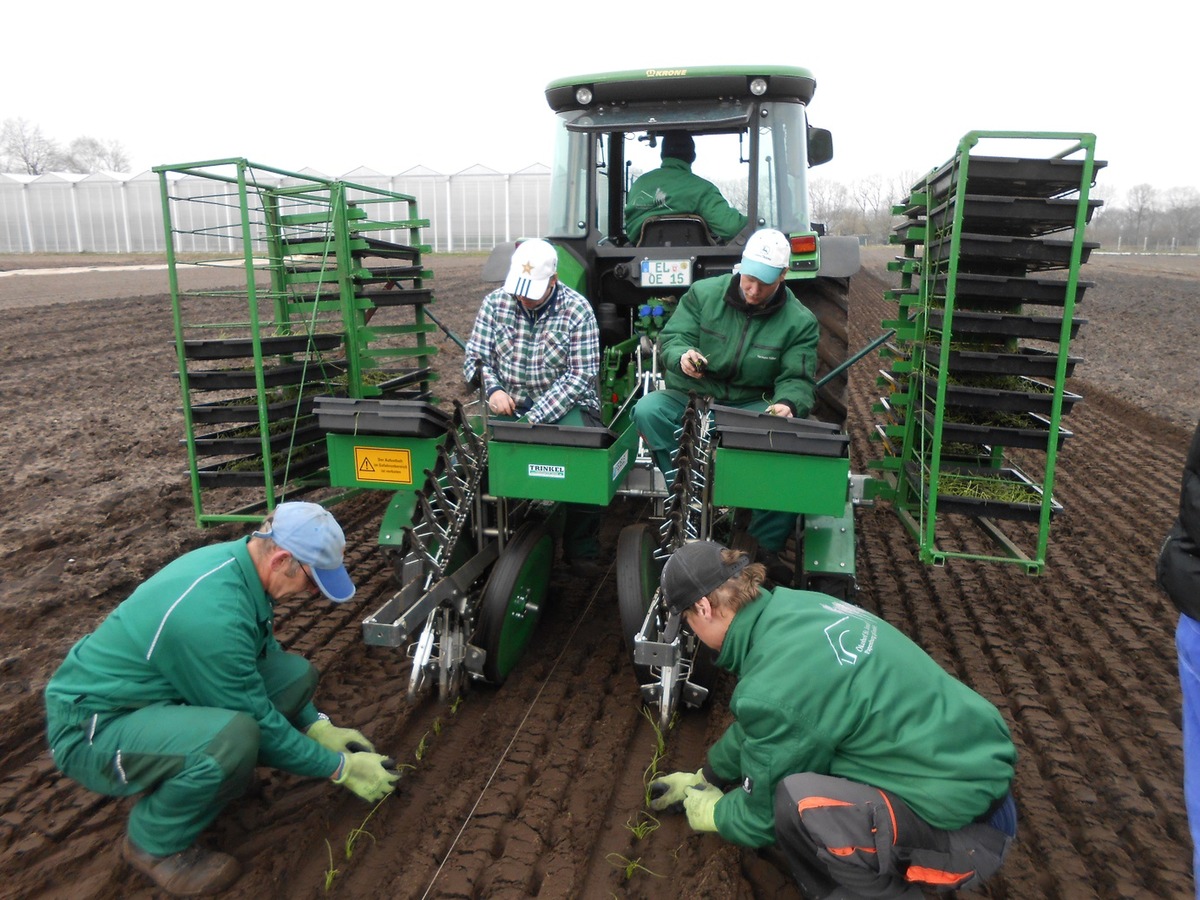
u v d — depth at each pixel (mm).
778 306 3672
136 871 2586
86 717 2414
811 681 2146
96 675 2430
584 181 4734
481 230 37094
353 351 4742
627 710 3441
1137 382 10641
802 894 2543
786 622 2270
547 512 3959
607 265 4848
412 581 3039
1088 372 11289
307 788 2977
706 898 2467
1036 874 2633
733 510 3703
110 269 23953
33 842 2670
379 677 3680
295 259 5066
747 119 4445
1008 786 2160
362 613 4266
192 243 35219
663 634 3010
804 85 4453
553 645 3979
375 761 2760
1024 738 3332
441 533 3230
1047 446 3330
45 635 3947
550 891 2498
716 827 2441
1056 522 5770
